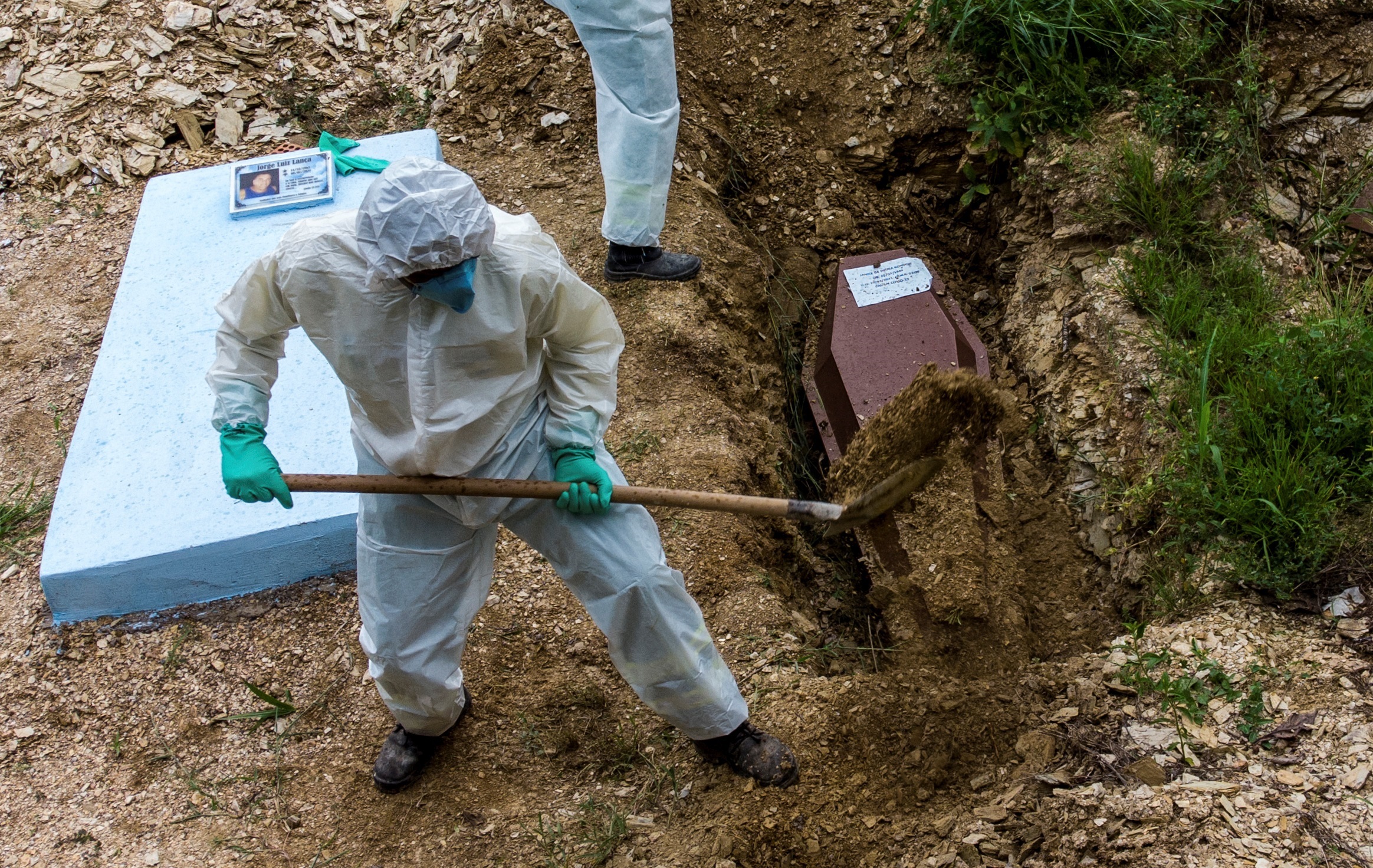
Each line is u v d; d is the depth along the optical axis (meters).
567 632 3.53
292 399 3.96
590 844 2.95
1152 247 4.62
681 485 3.98
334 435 3.84
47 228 5.18
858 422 4.62
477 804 3.10
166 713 3.38
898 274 4.96
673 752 3.19
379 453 2.50
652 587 2.61
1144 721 3.04
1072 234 4.84
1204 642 3.26
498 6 5.79
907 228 5.45
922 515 4.15
